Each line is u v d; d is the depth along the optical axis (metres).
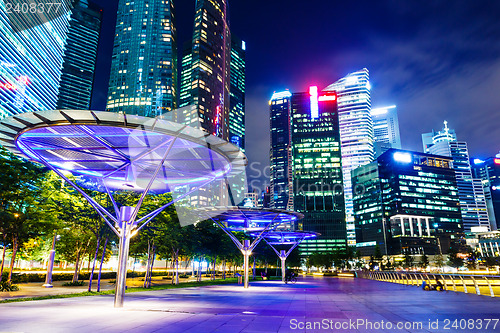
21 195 26.59
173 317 13.17
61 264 82.25
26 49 157.00
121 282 16.62
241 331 10.51
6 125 15.70
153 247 39.31
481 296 24.72
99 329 10.37
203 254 54.59
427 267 182.88
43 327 10.62
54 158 20.22
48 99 180.00
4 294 24.16
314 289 33.91
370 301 20.89
